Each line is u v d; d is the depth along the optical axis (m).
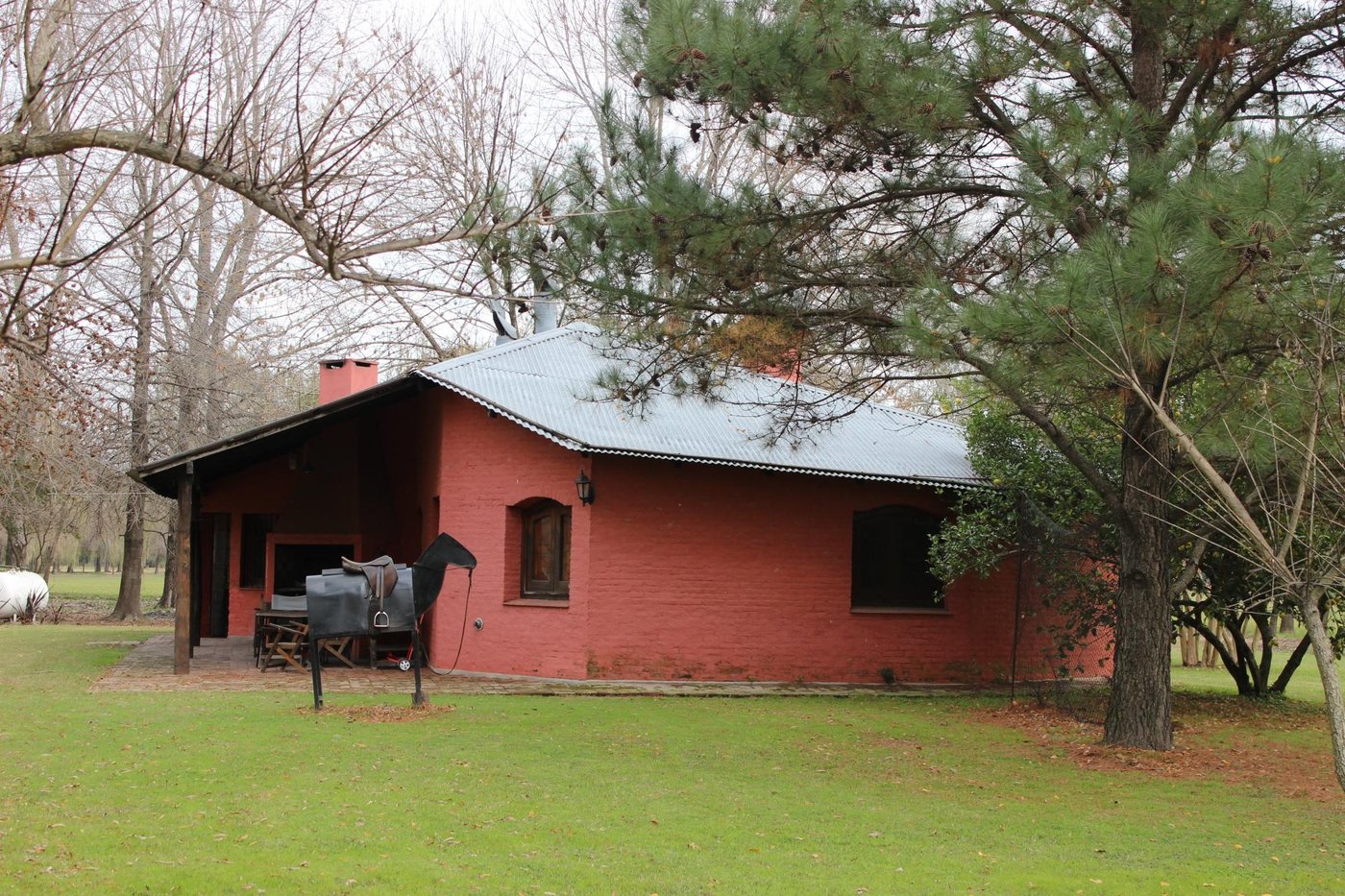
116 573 70.12
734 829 7.67
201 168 6.11
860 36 8.84
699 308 10.60
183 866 6.39
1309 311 7.29
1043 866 6.95
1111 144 8.50
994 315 7.92
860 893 6.28
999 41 9.13
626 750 10.60
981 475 16.59
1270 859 7.27
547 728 11.66
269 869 6.38
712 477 16.45
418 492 19.16
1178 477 9.04
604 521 15.81
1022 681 16.30
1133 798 9.17
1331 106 9.74
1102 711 13.72
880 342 10.64
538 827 7.52
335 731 10.92
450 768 9.34
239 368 28.14
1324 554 7.22
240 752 9.77
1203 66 9.63
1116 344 7.63
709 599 16.27
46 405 14.80
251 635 21.84
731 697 14.86
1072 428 14.64
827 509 17.11
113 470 26.39
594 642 15.66
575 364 18.03
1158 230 7.36
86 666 16.64
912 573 17.91
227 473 19.97
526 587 16.66
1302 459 7.32
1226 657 16.62
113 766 9.12
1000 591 18.02
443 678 15.88
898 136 9.85
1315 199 7.07
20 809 7.68
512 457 16.45
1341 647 14.98
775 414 13.20
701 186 10.03
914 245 10.84
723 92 9.34
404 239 6.42
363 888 6.09
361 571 12.52
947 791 9.30
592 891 6.19
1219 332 7.92
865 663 17.08
